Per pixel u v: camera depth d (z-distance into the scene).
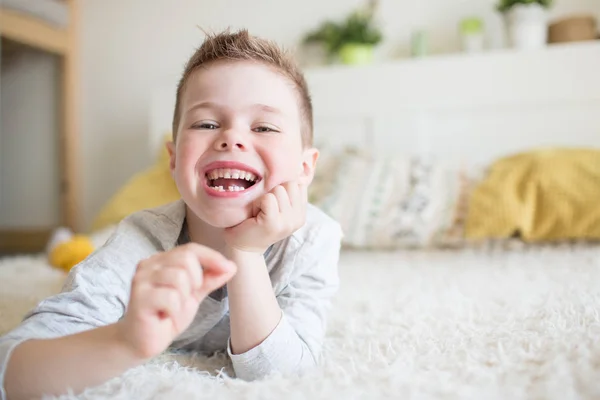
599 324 0.70
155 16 2.81
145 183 2.10
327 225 0.78
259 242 0.59
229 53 0.69
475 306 0.93
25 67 2.79
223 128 0.65
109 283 0.65
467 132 2.12
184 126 0.67
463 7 2.35
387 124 2.20
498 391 0.51
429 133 2.16
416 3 2.42
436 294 1.06
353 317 0.92
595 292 0.93
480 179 1.75
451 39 2.37
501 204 1.59
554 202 1.56
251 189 0.63
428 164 1.86
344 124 2.24
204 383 0.54
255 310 0.59
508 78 2.06
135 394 0.50
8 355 0.51
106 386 0.52
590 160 1.63
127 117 2.87
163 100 2.43
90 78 2.92
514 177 1.67
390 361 0.65
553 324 0.73
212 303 0.68
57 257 1.49
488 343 0.69
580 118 1.99
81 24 2.92
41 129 2.79
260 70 0.69
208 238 0.72
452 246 1.68
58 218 2.78
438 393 0.50
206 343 0.75
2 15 2.30
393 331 0.80
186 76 0.73
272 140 0.66
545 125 2.03
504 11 2.14
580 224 1.51
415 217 1.70
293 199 0.60
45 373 0.50
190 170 0.64
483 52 2.15
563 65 2.00
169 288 0.47
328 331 0.85
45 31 2.57
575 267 1.25
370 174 1.85
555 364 0.55
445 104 2.13
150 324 0.47
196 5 2.75
